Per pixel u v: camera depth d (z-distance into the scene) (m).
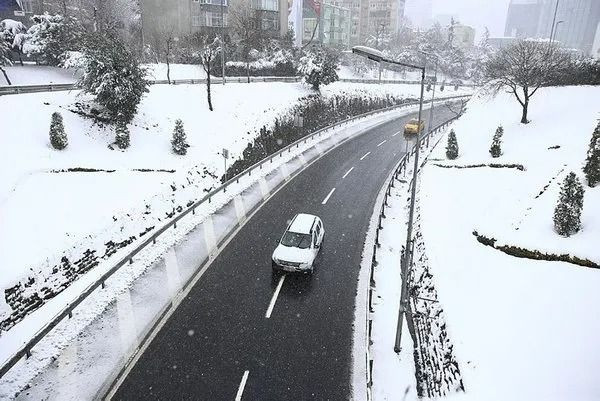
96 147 24.61
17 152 21.09
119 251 17.75
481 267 14.17
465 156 28.17
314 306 14.55
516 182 20.19
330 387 11.21
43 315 13.22
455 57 85.38
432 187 24.08
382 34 85.38
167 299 14.46
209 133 30.50
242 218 21.09
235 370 11.61
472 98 43.81
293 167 29.41
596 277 11.55
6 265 14.62
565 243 13.20
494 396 9.05
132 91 26.14
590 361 9.16
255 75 48.16
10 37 36.16
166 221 20.95
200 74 43.75
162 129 29.00
